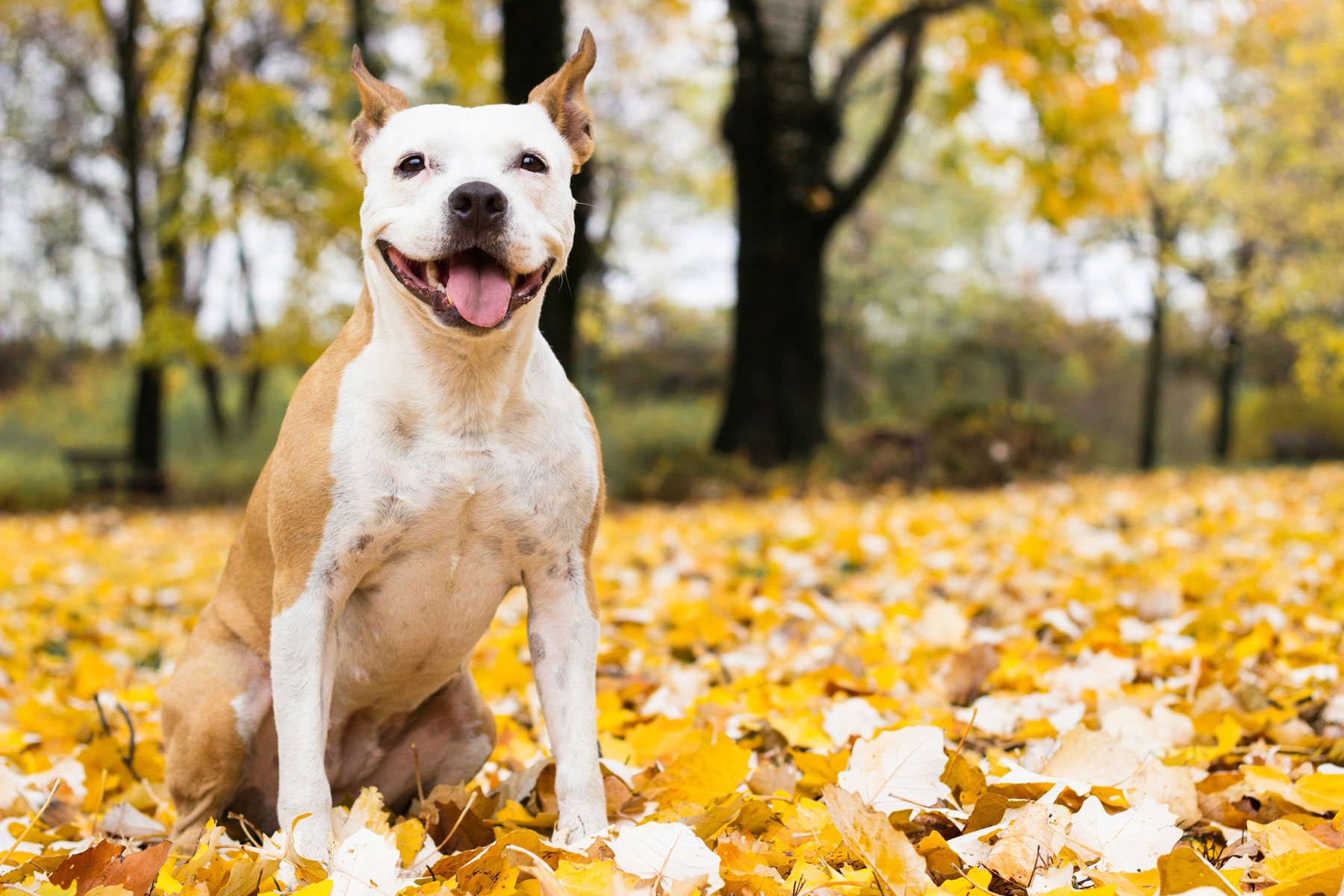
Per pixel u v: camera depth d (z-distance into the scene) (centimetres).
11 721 425
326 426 254
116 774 339
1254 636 406
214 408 2481
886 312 3491
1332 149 2370
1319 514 866
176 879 231
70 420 2667
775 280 1641
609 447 1819
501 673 432
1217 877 175
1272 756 286
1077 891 200
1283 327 2641
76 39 2230
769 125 1639
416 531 255
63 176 2228
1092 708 340
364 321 268
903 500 1268
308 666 250
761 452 1620
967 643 448
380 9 1733
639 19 2498
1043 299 3269
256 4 1967
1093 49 1541
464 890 216
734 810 234
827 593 623
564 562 269
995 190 3209
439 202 243
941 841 218
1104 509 955
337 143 1678
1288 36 1944
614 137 2730
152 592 746
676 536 855
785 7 1642
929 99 2516
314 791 244
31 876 221
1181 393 3622
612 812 268
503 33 1252
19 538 1114
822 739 315
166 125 2125
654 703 374
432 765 302
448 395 252
